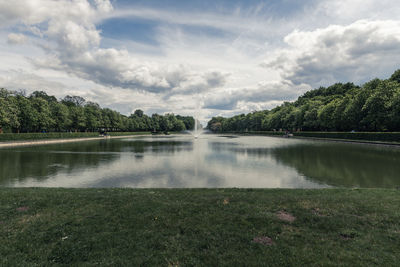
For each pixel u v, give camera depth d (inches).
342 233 222.4
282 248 197.3
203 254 188.4
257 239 212.2
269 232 223.9
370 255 186.4
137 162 797.2
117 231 229.1
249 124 5935.0
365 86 2070.6
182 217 260.1
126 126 4645.7
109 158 906.7
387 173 579.2
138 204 301.3
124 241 209.8
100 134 3107.8
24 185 481.7
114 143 1908.2
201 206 294.0
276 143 1856.5
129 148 1387.8
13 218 259.9
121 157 936.3
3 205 299.4
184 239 212.7
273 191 370.6
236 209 282.4
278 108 5098.4
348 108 2038.6
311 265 173.8
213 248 197.3
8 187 428.8
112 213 273.0
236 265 174.1
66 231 229.6
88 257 186.4
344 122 2203.5
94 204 303.0
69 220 253.9
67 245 203.9
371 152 1038.4
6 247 200.7
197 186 470.9
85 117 3043.8
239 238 213.6
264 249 195.0
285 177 549.6
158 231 228.8
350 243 205.6
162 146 1553.9
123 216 263.6
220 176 566.3
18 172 619.8
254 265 173.8
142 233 224.4
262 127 4955.7
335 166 687.1
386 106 1610.5
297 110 3405.5
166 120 6077.8
